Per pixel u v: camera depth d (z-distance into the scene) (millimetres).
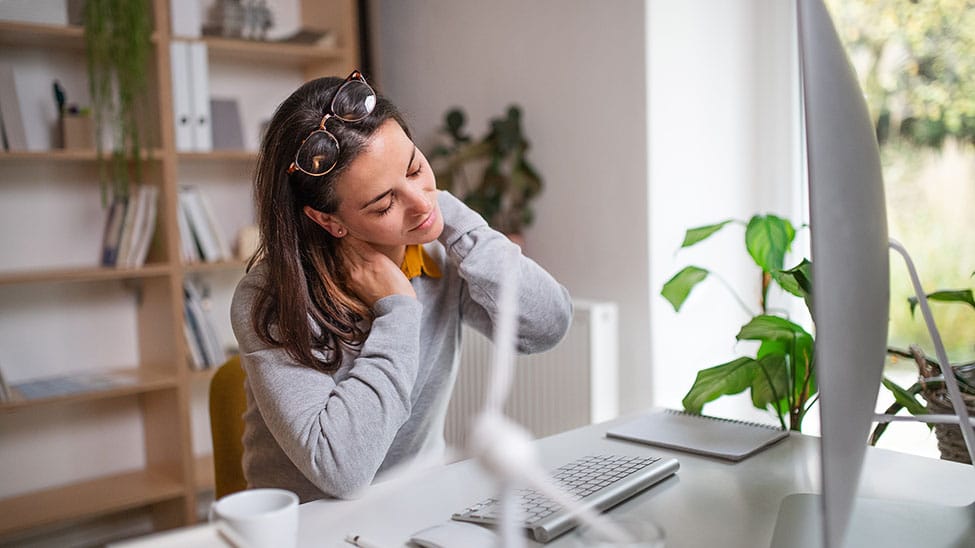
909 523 899
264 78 2969
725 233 2387
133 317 2768
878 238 778
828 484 635
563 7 2426
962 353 1950
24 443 2588
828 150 662
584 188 2434
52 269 2521
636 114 2236
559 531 863
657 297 2266
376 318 1214
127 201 2510
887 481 1055
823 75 674
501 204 2641
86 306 2680
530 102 2582
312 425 1087
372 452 1091
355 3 2869
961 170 1956
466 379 2561
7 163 2504
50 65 2541
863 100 831
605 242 2385
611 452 1185
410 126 1267
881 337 792
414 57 3016
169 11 2529
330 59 2883
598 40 2328
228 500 742
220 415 1445
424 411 1369
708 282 2357
